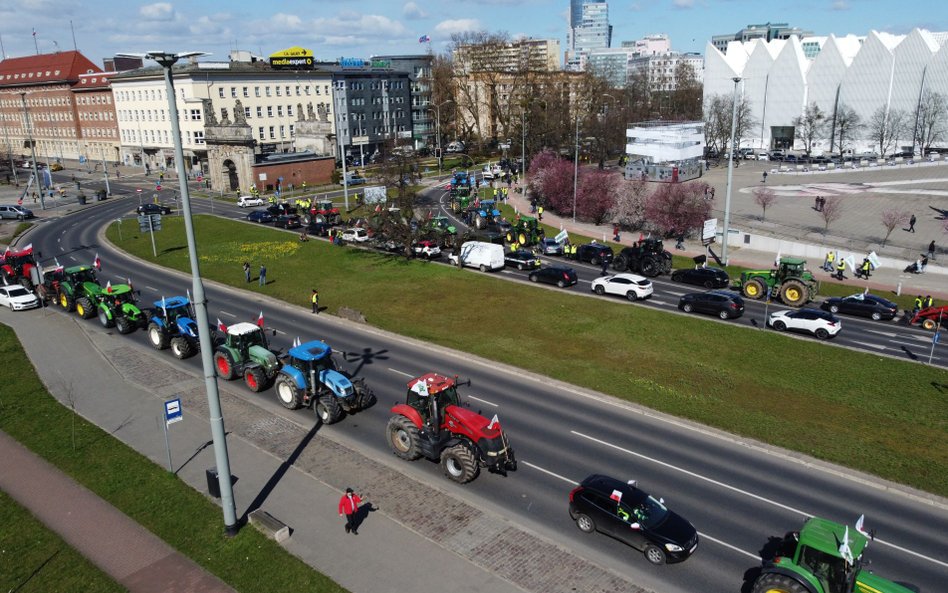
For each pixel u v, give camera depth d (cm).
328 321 4125
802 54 13912
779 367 3303
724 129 12938
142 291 4859
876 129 12350
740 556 1845
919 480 2250
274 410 2781
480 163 12375
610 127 11256
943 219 6775
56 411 2761
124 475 2220
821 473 2302
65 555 1802
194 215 8100
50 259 5972
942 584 1728
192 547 1834
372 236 6297
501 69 13900
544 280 4928
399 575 1719
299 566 1739
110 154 13762
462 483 2203
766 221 6906
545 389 3031
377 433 2583
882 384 3089
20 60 15700
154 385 3058
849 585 1508
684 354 3481
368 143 12900
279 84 11756
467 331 3862
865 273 5084
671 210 6456
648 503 1898
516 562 1781
